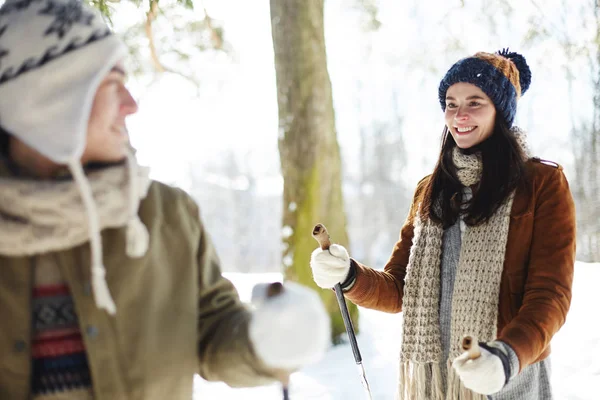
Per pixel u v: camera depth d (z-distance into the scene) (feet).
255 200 88.53
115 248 3.80
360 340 16.69
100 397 3.67
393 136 84.02
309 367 14.56
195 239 4.28
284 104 16.81
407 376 7.09
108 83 3.79
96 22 3.71
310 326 3.64
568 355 14.19
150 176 4.07
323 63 16.80
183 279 4.12
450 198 7.05
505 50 7.54
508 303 6.57
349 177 89.45
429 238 7.14
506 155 6.77
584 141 42.22
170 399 3.92
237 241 87.15
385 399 12.47
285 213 16.76
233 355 4.03
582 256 39.93
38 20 3.56
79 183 3.45
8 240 3.53
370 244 83.66
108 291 3.72
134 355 3.80
